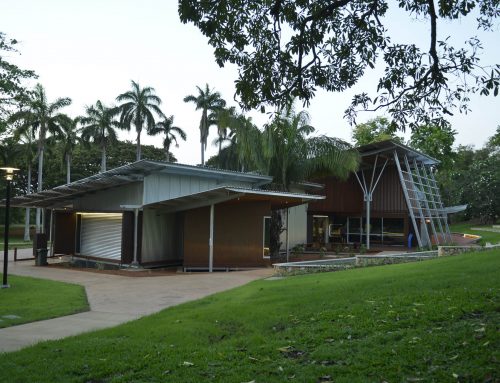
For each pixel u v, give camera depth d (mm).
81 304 10867
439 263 12688
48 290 13312
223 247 19562
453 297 7805
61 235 24719
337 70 9070
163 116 57312
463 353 5184
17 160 54969
